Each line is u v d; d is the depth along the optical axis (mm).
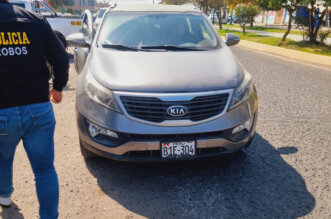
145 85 2791
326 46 13555
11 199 2682
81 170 3180
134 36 3867
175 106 2703
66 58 2061
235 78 3039
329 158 3482
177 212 2543
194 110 2764
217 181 3000
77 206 2609
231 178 3053
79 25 11062
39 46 1888
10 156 2189
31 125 1944
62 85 2170
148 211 2555
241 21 21672
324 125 4484
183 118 2729
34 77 1900
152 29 4004
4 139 1915
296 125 4473
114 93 2775
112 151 2793
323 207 2615
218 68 3182
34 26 1862
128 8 4488
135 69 3047
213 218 2471
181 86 2801
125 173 3137
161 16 4293
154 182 2982
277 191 2840
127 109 2734
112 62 3213
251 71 8523
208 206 2619
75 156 3482
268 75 7984
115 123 2719
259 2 14820
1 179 2332
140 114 2725
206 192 2818
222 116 2816
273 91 6355
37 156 2076
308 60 10562
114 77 2928
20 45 1806
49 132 2061
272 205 2637
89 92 2947
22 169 3189
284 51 12234
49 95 2148
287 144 3836
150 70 3031
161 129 2691
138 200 2701
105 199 2711
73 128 4305
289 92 6293
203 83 2869
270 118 4758
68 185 2912
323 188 2896
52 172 2162
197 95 2758
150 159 2775
